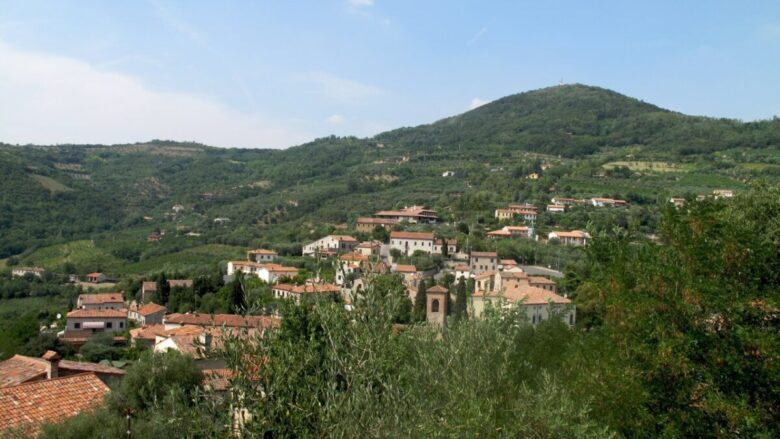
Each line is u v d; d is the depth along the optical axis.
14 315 91.56
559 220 143.00
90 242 153.50
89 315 78.75
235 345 12.34
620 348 16.89
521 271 92.56
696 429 14.84
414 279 93.88
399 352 14.10
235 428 11.88
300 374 12.67
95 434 19.20
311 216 178.00
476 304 68.69
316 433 11.70
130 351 59.38
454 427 13.20
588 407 15.66
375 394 12.05
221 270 110.25
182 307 86.25
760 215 24.38
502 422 14.97
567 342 21.56
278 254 128.75
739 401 14.38
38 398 23.36
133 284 105.25
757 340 14.55
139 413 21.30
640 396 15.59
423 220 151.88
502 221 147.25
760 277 16.36
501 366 16.03
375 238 131.50
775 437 14.52
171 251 146.75
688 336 15.06
